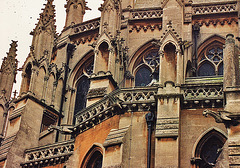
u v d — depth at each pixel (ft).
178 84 129.80
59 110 174.50
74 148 140.87
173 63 134.51
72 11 194.80
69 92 179.52
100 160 133.90
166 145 122.31
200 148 123.03
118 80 162.71
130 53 178.09
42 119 167.32
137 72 176.45
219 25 176.65
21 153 156.97
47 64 172.76
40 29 176.86
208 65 172.86
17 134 157.69
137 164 124.57
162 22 174.50
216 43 175.22
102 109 138.10
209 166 121.19
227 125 109.09
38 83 168.76
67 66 183.01
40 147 155.43
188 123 126.00
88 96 152.76
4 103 187.01
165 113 126.41
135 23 182.39
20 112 161.48
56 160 149.38
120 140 124.47
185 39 172.76
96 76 156.87
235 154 105.50
